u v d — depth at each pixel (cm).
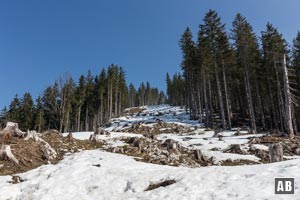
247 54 4412
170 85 10656
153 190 1174
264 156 2127
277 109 4691
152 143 2362
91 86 7425
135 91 13025
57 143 2244
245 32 4400
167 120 5156
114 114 7925
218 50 4456
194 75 5641
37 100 6247
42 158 1775
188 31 5703
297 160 1349
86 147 2262
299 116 4119
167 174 1349
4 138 1805
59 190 1261
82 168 1517
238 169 1305
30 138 1933
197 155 2044
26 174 1466
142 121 5431
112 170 1474
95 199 1177
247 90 4388
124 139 2625
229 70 4997
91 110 7419
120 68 8369
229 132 3541
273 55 4131
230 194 995
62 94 3912
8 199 1208
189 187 1123
